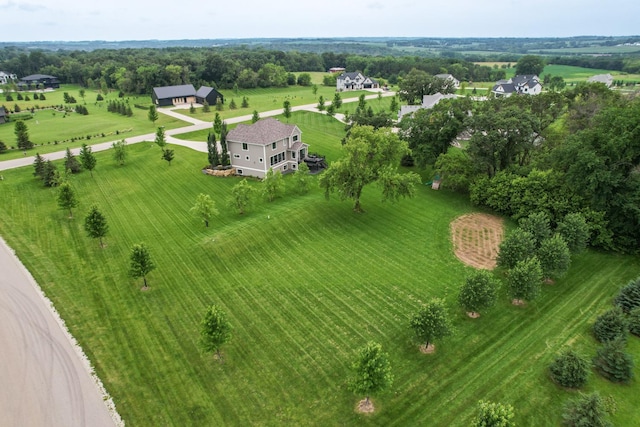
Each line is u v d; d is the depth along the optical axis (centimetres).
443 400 1994
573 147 3547
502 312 2662
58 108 10388
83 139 6906
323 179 4025
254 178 5197
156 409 1938
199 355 2278
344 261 3266
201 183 4969
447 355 2292
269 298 2791
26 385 2042
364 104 9225
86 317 2561
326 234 3700
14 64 16975
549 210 3678
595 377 2130
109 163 5622
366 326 2523
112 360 2227
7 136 7181
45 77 14688
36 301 2688
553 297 2820
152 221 3931
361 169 3919
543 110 5044
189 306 2700
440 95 8638
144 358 2248
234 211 4162
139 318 2572
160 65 14038
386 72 17538
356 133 4022
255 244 3475
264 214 4031
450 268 3183
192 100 11212
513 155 4547
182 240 3559
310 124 8231
